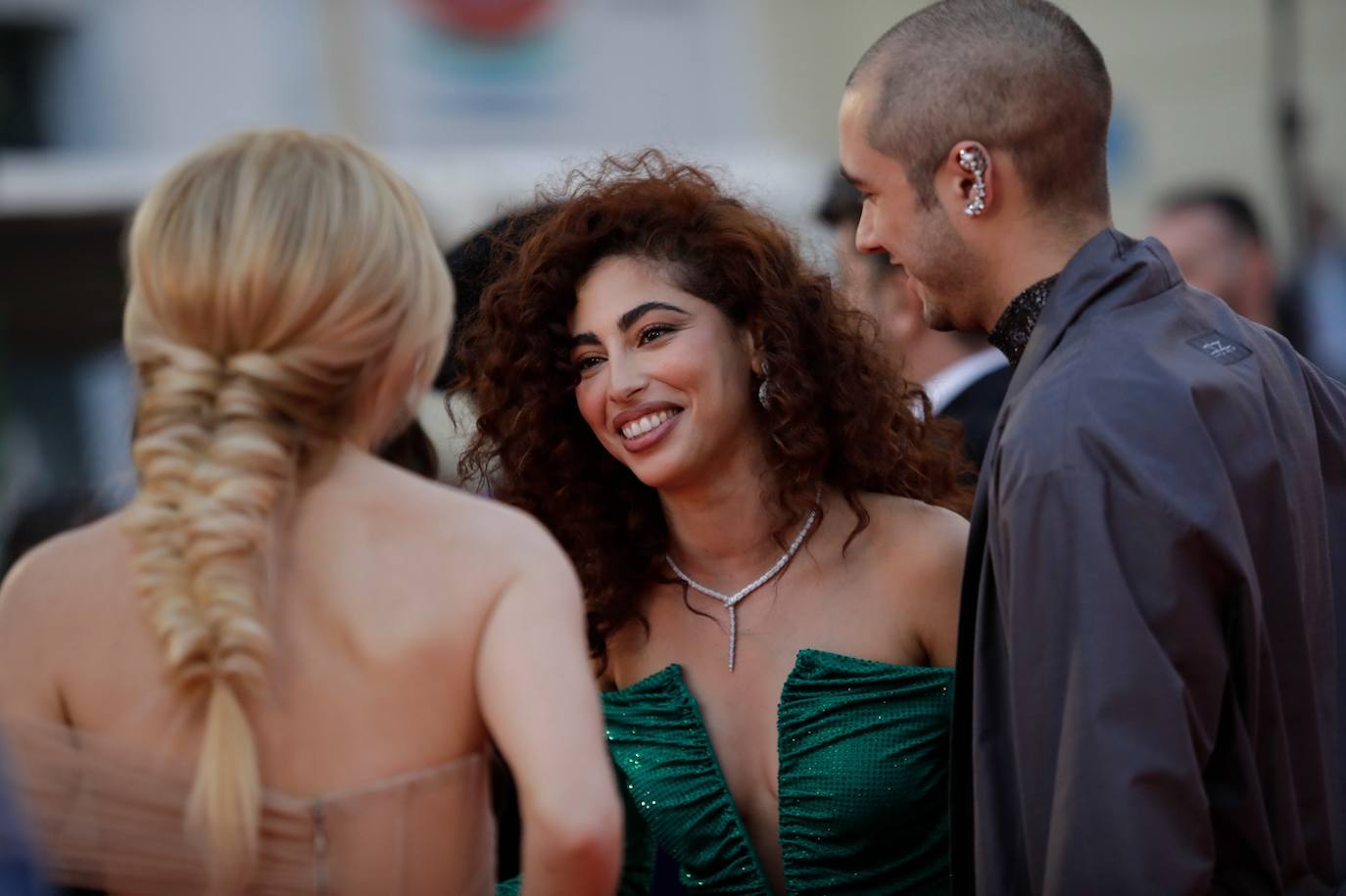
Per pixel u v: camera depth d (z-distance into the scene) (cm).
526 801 284
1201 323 359
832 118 1688
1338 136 1600
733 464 418
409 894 293
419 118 1459
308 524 299
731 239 407
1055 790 322
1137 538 321
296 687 291
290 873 286
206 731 284
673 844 421
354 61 1423
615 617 434
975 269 373
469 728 299
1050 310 357
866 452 425
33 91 1301
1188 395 333
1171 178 1669
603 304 407
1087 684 318
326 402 301
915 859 406
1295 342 1066
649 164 439
